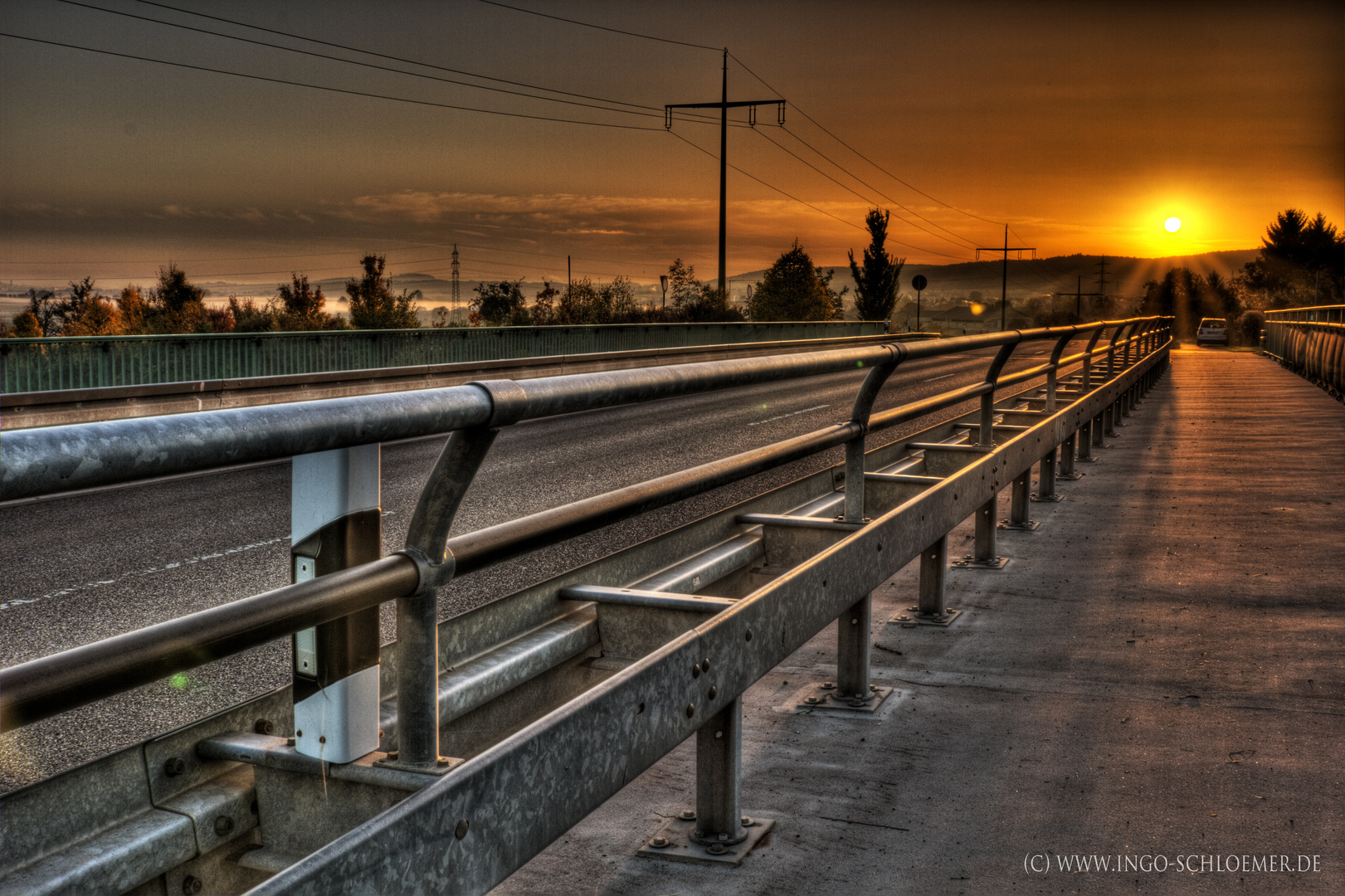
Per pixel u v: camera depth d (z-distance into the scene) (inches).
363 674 66.1
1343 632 175.9
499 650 96.9
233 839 67.9
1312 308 1007.6
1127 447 434.9
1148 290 4945.9
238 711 71.4
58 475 36.3
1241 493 320.2
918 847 103.2
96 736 131.1
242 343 665.6
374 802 64.6
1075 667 159.6
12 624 216.7
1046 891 94.7
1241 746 128.5
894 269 3080.7
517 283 2615.7
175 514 354.6
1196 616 186.7
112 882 58.6
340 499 61.9
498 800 61.7
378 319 1855.3
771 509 169.3
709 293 1822.1
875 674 156.7
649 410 753.0
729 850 102.1
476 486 406.6
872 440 498.6
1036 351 1633.9
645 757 78.8
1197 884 95.9
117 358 577.9
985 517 226.2
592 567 116.3
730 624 93.7
